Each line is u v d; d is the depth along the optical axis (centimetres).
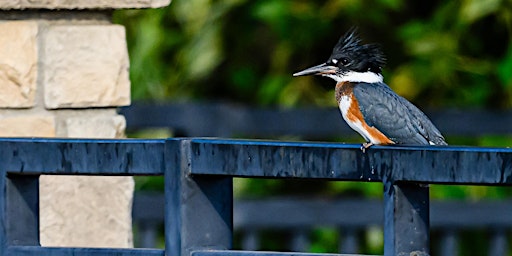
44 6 716
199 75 1614
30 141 525
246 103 1659
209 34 1594
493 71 1623
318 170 476
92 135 747
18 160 528
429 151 453
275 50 1655
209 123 1156
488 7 1538
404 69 1611
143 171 503
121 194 748
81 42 737
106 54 746
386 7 1599
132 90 1587
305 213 1148
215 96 1666
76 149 516
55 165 521
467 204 1195
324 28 1611
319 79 1608
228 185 500
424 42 1603
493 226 1196
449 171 450
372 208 1154
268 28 1661
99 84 744
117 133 761
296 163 478
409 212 464
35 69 726
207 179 496
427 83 1605
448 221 1195
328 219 1153
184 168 492
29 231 541
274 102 1605
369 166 468
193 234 494
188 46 1602
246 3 1605
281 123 1180
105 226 743
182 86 1631
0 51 725
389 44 1639
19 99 725
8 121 726
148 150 502
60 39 732
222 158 486
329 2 1605
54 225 729
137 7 737
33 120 729
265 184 1551
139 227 1176
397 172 461
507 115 1253
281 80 1608
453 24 1616
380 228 1314
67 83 734
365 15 1589
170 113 1155
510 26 1580
